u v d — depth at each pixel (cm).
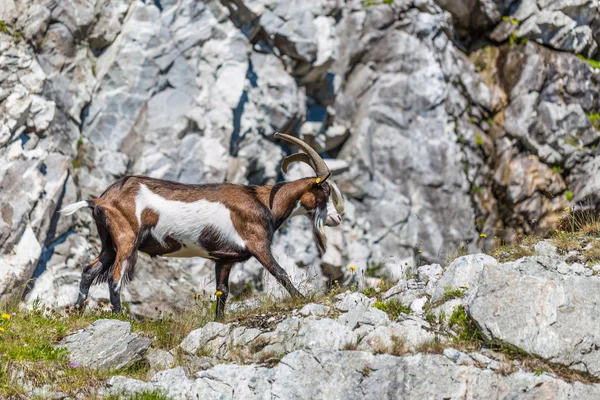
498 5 5722
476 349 2392
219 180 4503
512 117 5500
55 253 3878
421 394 2267
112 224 2925
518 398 2228
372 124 5366
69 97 4219
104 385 2417
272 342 2569
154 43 4519
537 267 2645
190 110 4544
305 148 3167
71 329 2705
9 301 3422
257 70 4919
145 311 4019
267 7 4869
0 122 3788
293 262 4691
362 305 2631
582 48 5569
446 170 5350
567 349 2322
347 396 2328
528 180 5378
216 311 2942
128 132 4391
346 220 5131
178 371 2442
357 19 5497
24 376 2402
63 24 4241
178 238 2966
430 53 5534
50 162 3931
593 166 5384
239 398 2372
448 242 5225
